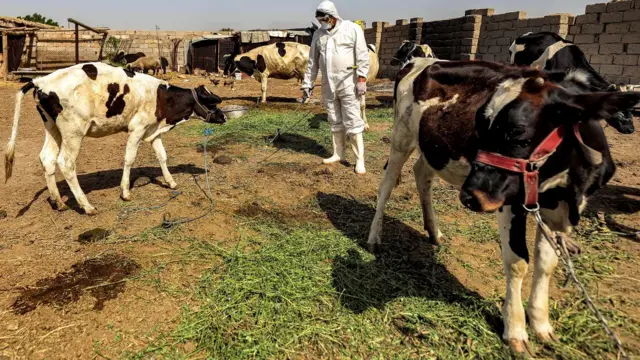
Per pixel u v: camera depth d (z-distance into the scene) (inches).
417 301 138.3
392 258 164.6
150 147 327.0
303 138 350.3
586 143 100.0
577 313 131.9
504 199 95.6
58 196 202.7
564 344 120.3
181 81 863.7
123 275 149.9
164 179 245.8
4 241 173.0
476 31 695.1
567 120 93.4
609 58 514.6
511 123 92.3
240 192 229.3
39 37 898.7
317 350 118.6
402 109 151.3
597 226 188.2
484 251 171.5
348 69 252.4
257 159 292.7
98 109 193.0
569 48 251.8
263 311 131.6
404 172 267.3
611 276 152.0
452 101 124.2
